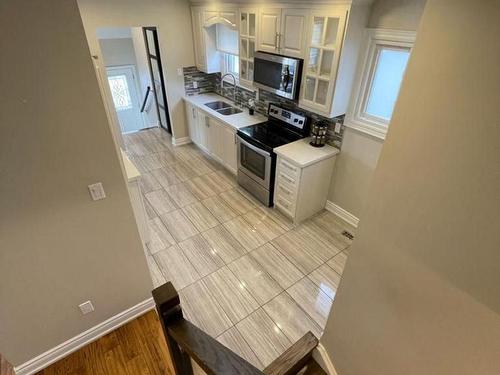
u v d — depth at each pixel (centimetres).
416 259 103
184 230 334
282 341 224
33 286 174
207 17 400
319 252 306
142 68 598
